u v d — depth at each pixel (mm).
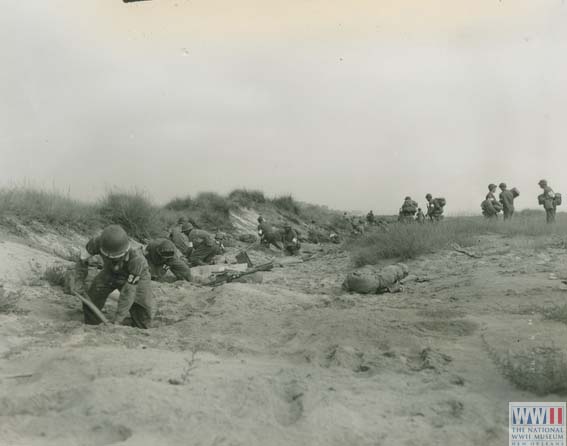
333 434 3510
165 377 4551
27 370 4996
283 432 3537
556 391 4391
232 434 3502
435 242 16047
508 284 10086
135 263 7227
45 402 4102
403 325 6695
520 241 16141
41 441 3479
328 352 5680
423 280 12164
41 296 8805
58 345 5836
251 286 9844
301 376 4762
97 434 3578
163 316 7977
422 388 4496
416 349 5758
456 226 19062
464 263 14039
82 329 6641
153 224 20188
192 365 4992
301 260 19797
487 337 6109
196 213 28594
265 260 19766
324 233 35812
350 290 10547
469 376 4832
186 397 4059
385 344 5941
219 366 5031
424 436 3521
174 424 3625
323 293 10633
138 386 4180
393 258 15758
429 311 7562
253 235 27719
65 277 9133
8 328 6598
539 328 6426
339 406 3928
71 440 3500
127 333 6547
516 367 4848
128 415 3719
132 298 7227
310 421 3662
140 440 3396
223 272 11836
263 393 4180
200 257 15711
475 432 3578
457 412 3945
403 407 4035
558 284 9906
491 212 21891
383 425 3686
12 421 3768
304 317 7340
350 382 4641
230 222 29906
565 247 15273
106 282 7480
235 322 7238
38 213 15906
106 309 8148
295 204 38875
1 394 4277
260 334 6668
